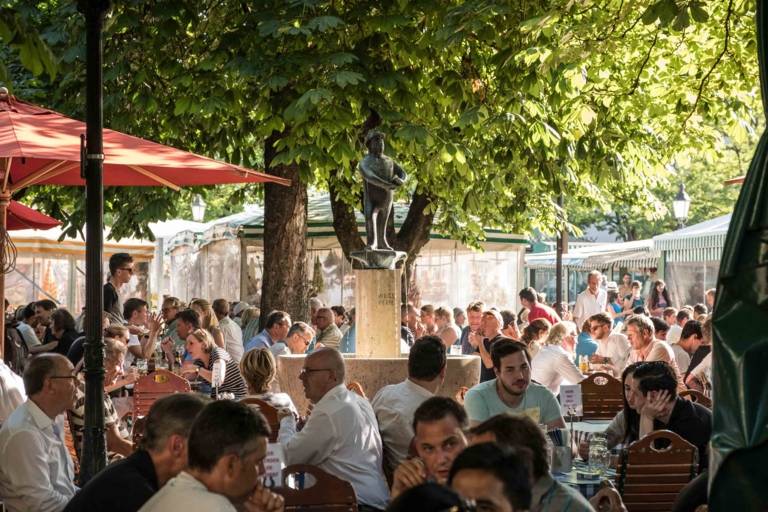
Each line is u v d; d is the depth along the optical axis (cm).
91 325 696
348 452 769
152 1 1400
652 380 835
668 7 1016
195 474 445
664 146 1667
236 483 444
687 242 2547
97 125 700
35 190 1798
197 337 1284
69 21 1485
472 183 1748
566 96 1362
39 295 2606
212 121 1505
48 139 875
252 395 984
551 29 1173
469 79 1471
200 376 1287
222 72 1396
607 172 1484
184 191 1955
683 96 1434
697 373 1398
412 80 1421
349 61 1305
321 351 780
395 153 1370
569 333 1473
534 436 488
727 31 1209
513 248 2680
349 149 1361
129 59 1485
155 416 536
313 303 1859
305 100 1269
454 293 2602
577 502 485
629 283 3319
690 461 769
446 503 259
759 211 397
